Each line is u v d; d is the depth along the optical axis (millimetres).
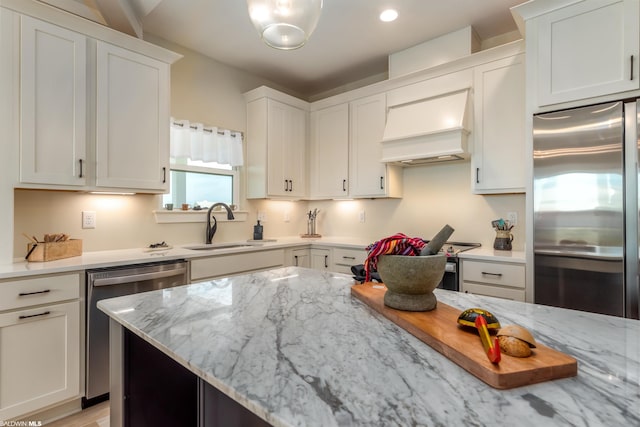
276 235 3826
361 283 1407
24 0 1885
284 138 3533
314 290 1333
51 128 2008
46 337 1788
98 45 2211
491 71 2572
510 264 2197
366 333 871
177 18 2588
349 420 511
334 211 4004
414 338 837
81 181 2127
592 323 965
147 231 2760
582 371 672
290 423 506
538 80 2059
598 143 1851
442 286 2465
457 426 494
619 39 1805
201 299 1199
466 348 706
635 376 653
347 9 2469
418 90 2949
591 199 1861
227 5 2430
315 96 4203
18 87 1894
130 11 2414
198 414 875
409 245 1005
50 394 1799
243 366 689
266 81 3764
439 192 3186
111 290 2014
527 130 2107
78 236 2393
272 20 1252
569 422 505
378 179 3230
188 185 3107
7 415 1669
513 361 651
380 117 3211
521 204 2732
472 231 2982
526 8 2066
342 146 3529
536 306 1135
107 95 2250
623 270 1764
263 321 968
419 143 2822
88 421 1836
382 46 3012
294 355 741
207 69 3215
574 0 1929
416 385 613
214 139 3188
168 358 1181
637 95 1751
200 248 2967
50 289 1796
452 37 2797
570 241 1920
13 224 1917
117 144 2299
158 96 2529
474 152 2650
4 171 1863
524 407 546
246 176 3535
